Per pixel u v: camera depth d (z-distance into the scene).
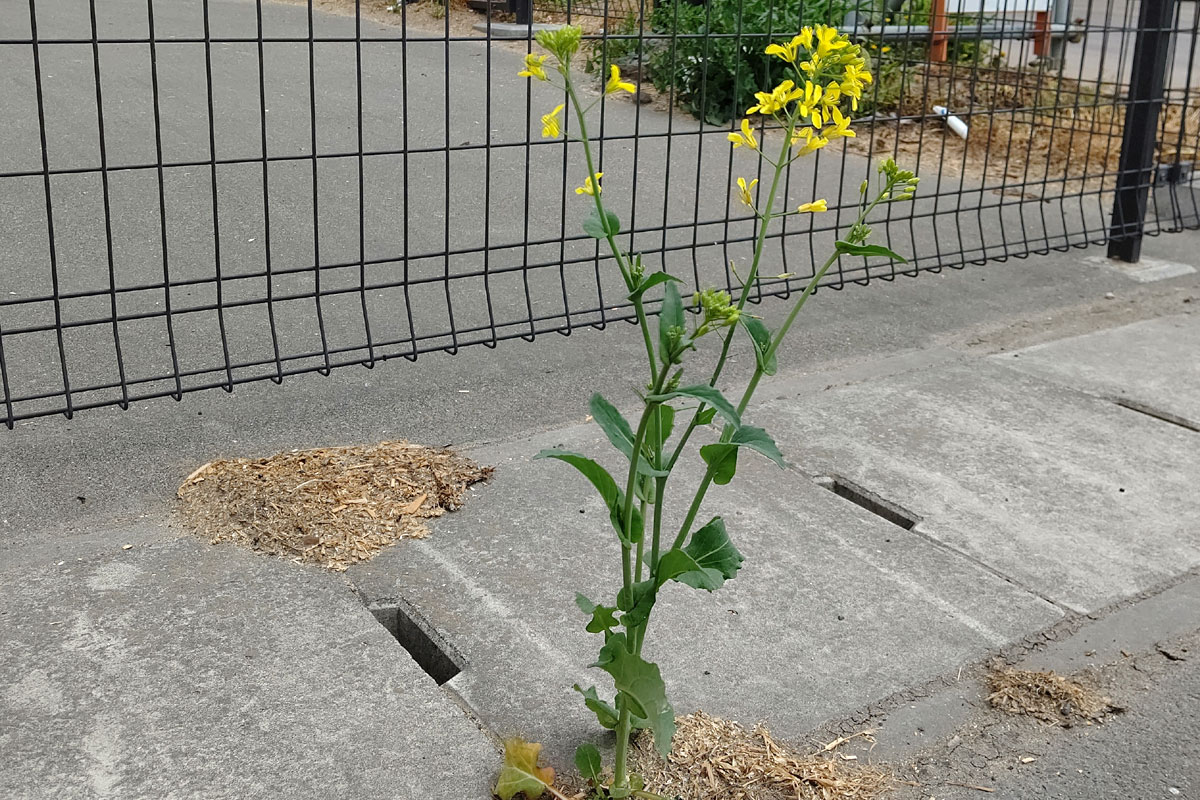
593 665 2.07
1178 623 2.96
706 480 2.09
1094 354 4.73
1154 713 2.63
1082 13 15.50
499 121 7.93
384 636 2.70
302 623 2.73
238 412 3.80
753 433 2.04
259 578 2.90
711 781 2.32
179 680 2.51
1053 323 5.11
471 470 3.50
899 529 3.32
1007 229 6.45
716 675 2.64
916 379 4.40
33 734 2.32
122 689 2.47
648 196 6.52
